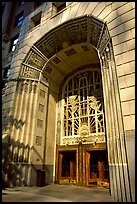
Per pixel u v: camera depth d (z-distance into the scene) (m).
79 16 11.55
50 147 13.49
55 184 12.35
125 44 8.86
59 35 13.04
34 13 16.42
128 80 8.08
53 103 15.07
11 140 11.34
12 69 14.21
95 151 12.12
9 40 18.31
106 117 9.05
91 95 13.82
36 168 11.56
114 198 7.28
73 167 12.82
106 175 11.23
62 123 14.38
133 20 9.09
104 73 10.12
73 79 15.73
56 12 14.94
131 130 7.22
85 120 13.27
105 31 10.34
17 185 10.59
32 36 14.46
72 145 13.07
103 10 10.68
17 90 12.89
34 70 14.07
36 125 12.48
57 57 14.13
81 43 12.84
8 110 12.23
